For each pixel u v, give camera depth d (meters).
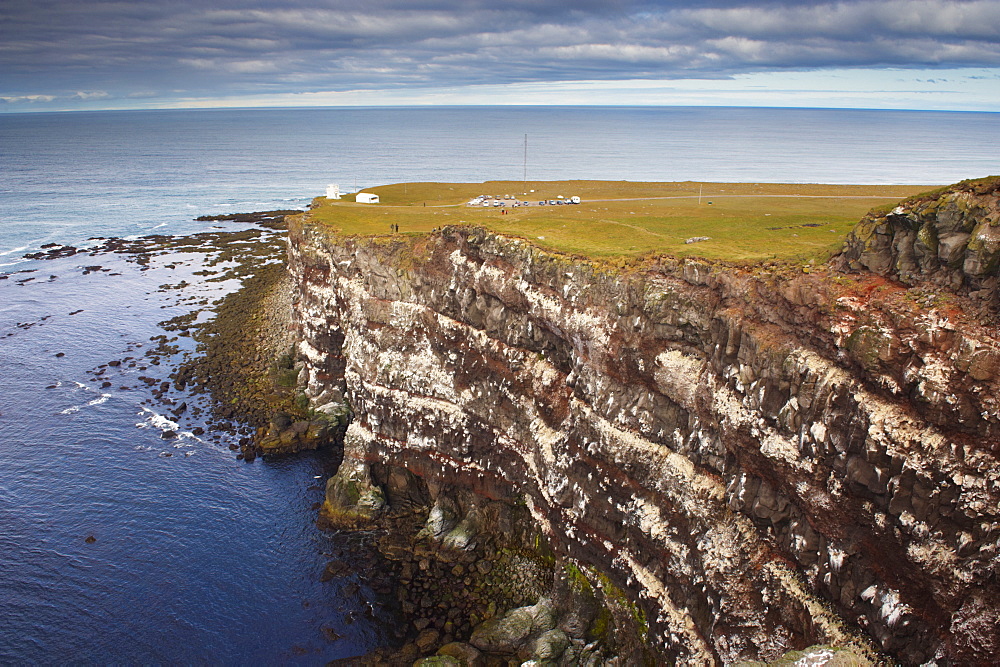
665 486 42.25
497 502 57.19
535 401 52.97
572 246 53.38
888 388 29.98
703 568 38.75
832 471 31.92
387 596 51.22
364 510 60.06
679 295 42.31
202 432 73.38
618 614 45.34
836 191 104.31
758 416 36.09
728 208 82.31
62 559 54.50
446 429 58.72
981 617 26.14
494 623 47.25
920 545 28.11
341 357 73.44
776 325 36.47
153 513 60.34
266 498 62.97
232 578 53.03
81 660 45.66
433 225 73.62
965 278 29.36
